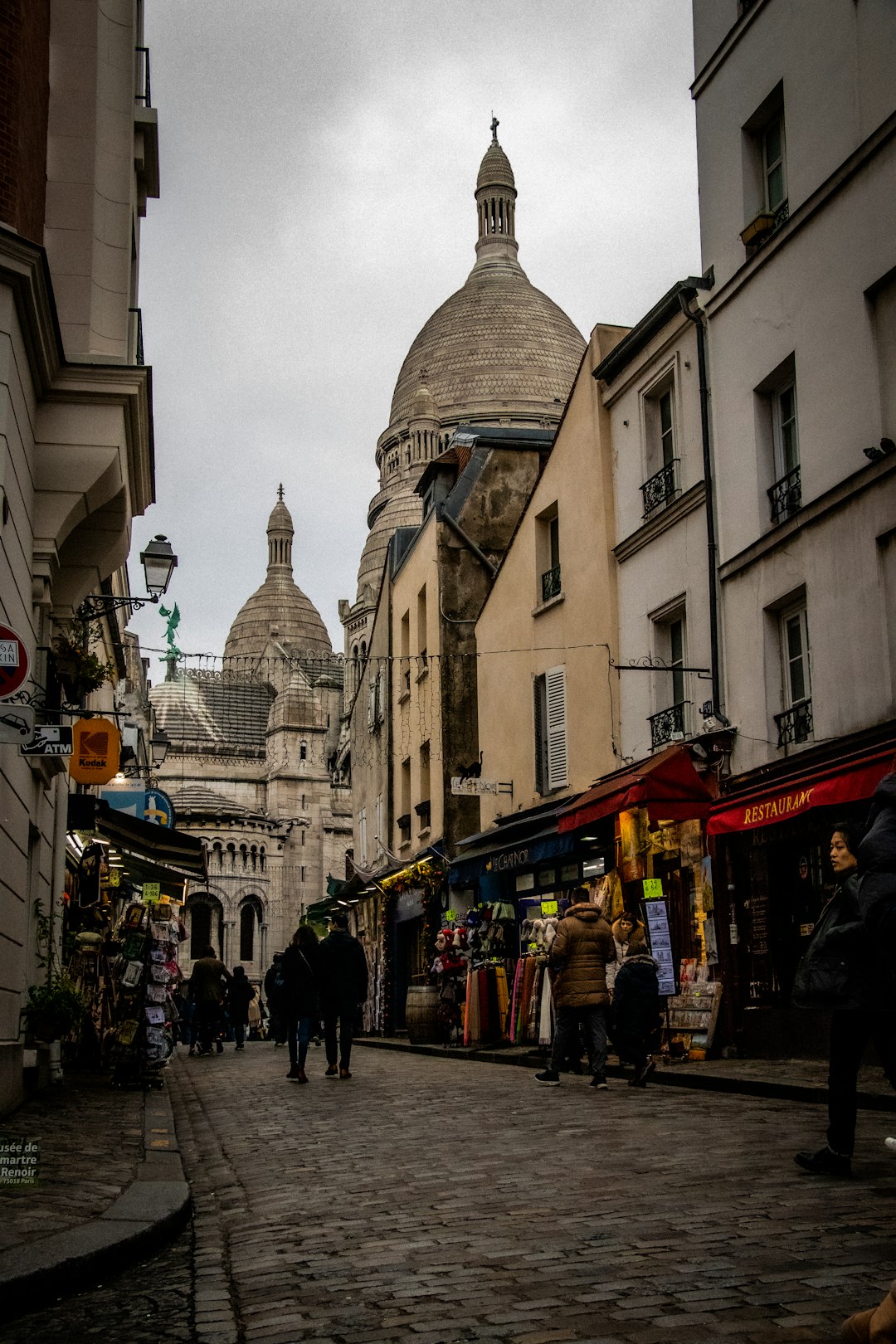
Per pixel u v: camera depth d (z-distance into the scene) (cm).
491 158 11856
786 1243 524
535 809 2205
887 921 457
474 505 2978
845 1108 670
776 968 1436
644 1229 566
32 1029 1211
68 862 1827
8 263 966
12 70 1000
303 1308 473
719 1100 1084
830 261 1402
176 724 9306
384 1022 3150
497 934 2109
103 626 2422
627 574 1922
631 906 1788
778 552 1488
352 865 3450
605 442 2002
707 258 1691
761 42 1572
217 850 7881
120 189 1307
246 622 11562
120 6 1338
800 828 1386
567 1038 1310
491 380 10400
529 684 2298
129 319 1390
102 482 1209
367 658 3884
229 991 2617
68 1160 784
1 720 803
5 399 964
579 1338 413
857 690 1323
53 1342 441
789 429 1538
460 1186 711
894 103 1295
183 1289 513
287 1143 944
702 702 1670
